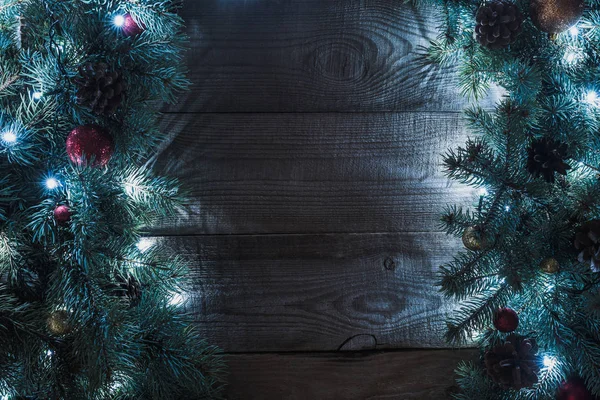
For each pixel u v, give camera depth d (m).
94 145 0.84
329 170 1.11
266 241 1.11
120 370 0.90
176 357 0.94
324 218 1.11
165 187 0.95
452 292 0.94
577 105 0.95
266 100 1.09
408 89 1.10
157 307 0.97
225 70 1.08
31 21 0.88
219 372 1.11
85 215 0.84
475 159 0.92
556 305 0.98
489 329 1.03
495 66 0.95
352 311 1.12
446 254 1.13
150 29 0.90
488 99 1.11
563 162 0.91
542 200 0.93
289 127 1.10
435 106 1.11
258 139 1.10
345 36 1.08
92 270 0.87
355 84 1.10
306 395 1.12
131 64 0.90
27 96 0.93
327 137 1.10
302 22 1.08
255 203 1.10
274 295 1.11
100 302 0.86
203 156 1.09
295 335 1.12
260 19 1.08
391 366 1.12
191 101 1.08
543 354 1.00
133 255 0.92
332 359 1.12
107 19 0.90
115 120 0.91
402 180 1.12
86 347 0.85
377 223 1.12
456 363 1.13
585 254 0.88
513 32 0.90
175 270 0.98
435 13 1.09
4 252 0.86
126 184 0.93
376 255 1.12
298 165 1.10
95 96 0.82
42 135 0.88
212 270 1.10
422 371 1.13
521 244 0.93
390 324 1.12
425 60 1.09
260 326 1.11
